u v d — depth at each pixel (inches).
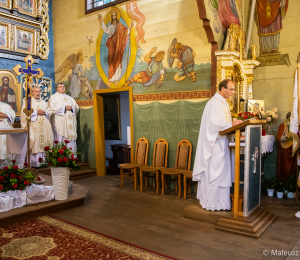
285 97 242.1
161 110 252.7
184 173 217.0
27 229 160.9
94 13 300.2
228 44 217.9
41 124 287.7
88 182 280.5
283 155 226.8
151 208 196.2
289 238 144.6
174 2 240.5
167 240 144.3
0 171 190.1
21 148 231.5
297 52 235.8
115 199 219.9
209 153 165.6
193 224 164.9
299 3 233.1
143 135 266.2
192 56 232.7
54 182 197.3
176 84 242.7
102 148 315.0
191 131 236.2
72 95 330.6
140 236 149.9
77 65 321.7
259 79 253.3
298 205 200.1
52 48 343.9
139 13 263.1
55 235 152.1
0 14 294.8
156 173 233.1
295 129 181.0
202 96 229.1
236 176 154.7
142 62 264.1
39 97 294.4
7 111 291.7
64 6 328.2
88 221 173.3
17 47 312.8
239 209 161.0
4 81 303.6
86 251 133.0
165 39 247.8
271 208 193.9
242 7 260.7
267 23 247.8
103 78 297.7
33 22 323.0
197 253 130.1
